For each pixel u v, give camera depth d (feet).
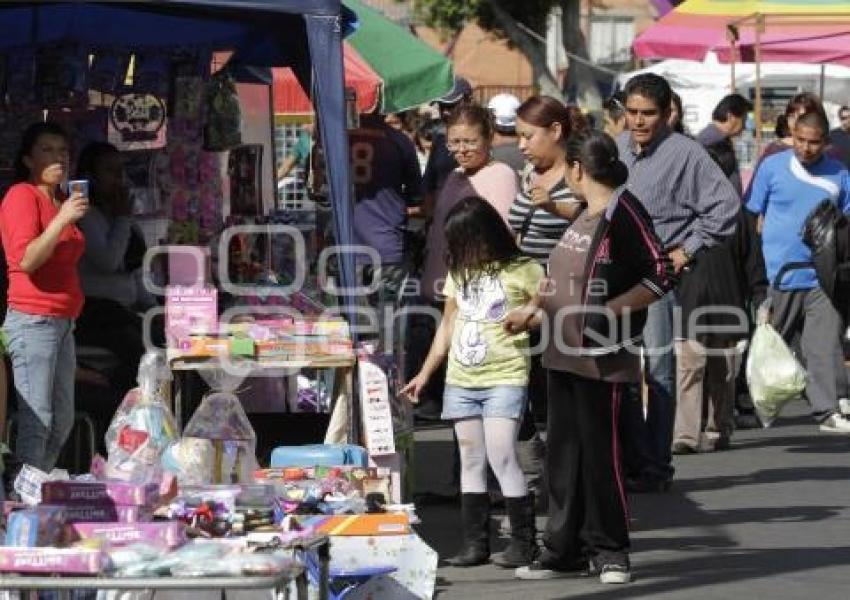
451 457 59.52
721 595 38.22
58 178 42.19
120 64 54.80
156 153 54.34
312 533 29.86
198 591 28.84
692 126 127.24
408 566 35.29
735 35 96.37
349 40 67.31
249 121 62.75
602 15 237.25
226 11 50.21
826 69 126.11
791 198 62.85
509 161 54.60
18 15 53.42
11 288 42.01
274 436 48.44
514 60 235.81
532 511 41.34
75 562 25.96
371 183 60.85
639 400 52.03
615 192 38.88
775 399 61.46
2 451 35.53
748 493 52.47
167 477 30.94
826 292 63.16
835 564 41.63
